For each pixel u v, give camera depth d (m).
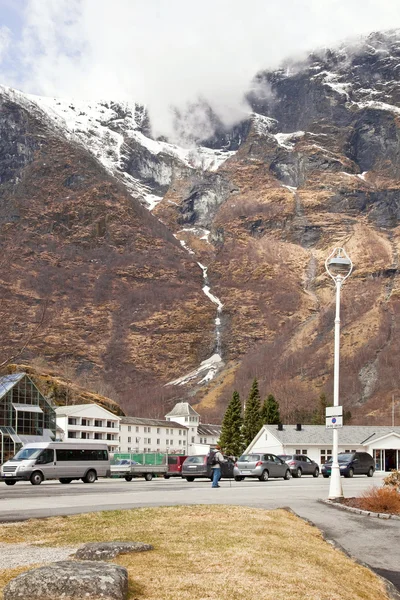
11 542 13.57
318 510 22.27
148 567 10.86
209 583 10.02
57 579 8.79
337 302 27.42
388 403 192.88
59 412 102.50
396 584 13.18
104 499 23.45
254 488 32.19
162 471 52.97
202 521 16.02
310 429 79.19
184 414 148.00
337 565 12.91
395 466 72.62
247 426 109.06
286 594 9.89
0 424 77.31
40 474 39.16
